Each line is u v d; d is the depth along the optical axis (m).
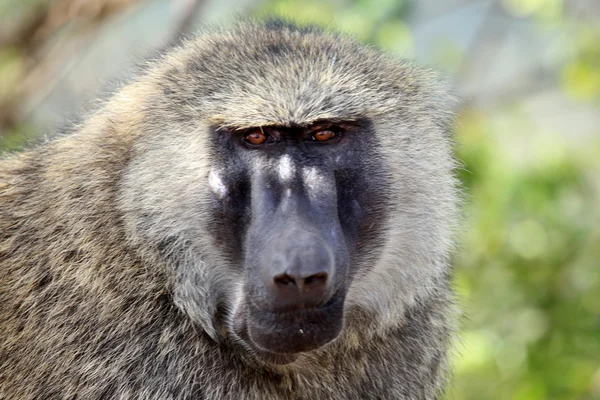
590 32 17.34
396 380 8.62
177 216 8.05
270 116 7.82
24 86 14.46
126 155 8.22
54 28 14.20
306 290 7.18
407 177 8.41
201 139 8.02
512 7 16.98
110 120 8.46
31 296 8.17
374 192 8.22
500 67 19.97
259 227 7.55
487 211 15.41
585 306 15.58
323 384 8.30
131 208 8.02
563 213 16.38
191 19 12.41
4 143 11.67
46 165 8.68
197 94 8.08
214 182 7.98
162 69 8.60
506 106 18.48
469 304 15.17
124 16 16.12
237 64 8.20
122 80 9.04
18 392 7.99
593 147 17.97
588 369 14.77
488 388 15.27
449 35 20.53
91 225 8.12
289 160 7.86
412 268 8.51
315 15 15.57
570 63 17.44
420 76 8.80
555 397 14.67
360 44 8.94
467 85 18.48
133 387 7.86
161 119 8.16
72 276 8.08
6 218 8.62
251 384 8.09
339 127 8.12
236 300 8.02
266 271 7.25
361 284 8.35
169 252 8.04
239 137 7.97
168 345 7.95
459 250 9.29
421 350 8.77
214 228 8.02
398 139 8.35
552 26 16.80
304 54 8.31
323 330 7.44
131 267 8.02
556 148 17.34
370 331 8.46
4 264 8.43
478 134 16.38
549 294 15.82
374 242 8.28
